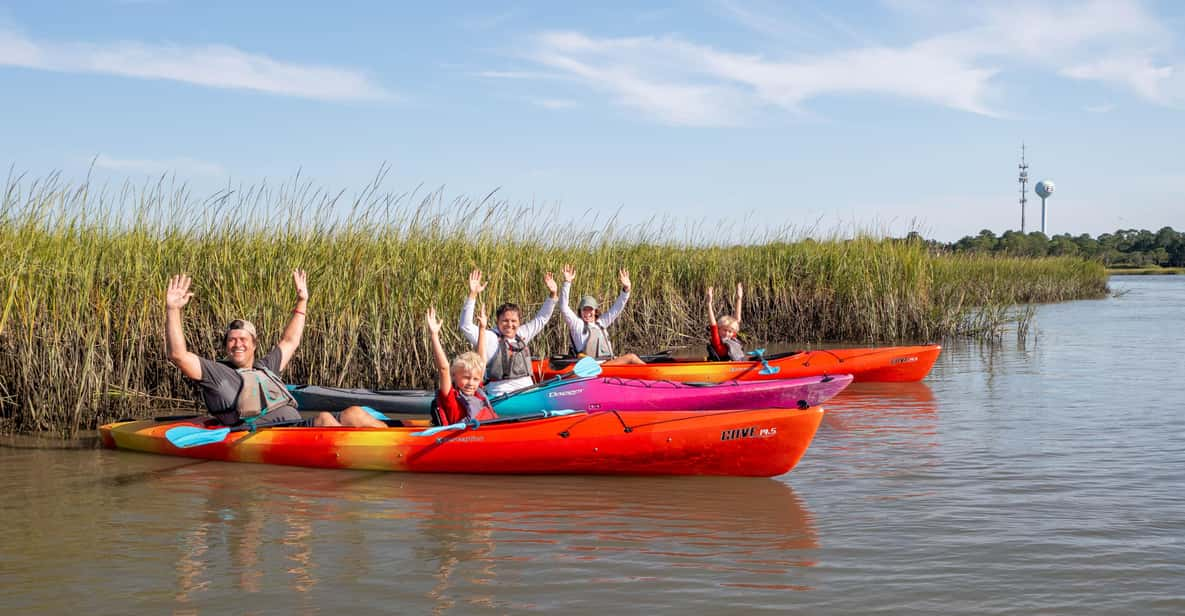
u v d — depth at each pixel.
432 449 6.39
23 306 8.07
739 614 3.79
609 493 5.86
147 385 9.06
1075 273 36.56
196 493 5.90
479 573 4.30
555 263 13.27
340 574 4.30
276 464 6.76
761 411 6.10
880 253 17.00
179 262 9.38
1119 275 84.44
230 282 9.64
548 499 5.72
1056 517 5.15
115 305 8.80
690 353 15.25
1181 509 5.29
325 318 10.04
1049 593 4.00
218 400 6.88
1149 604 3.87
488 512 5.41
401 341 10.52
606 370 10.37
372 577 4.26
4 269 8.09
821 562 4.43
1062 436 7.52
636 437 6.17
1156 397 9.55
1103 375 11.41
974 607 3.85
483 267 11.60
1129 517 5.14
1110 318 22.44
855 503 5.52
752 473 6.18
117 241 9.20
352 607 3.89
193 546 4.75
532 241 13.33
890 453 6.95
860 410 9.05
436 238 11.50
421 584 4.16
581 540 4.82
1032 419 8.34
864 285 16.62
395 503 5.63
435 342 6.84
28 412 8.11
